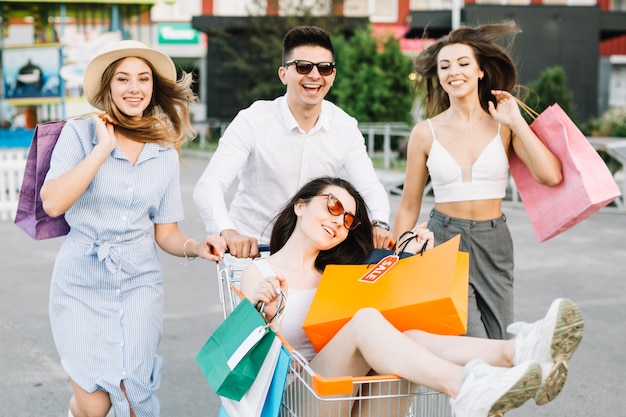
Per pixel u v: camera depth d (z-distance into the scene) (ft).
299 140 14.35
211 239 11.96
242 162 14.30
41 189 11.50
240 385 10.09
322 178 12.32
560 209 13.24
